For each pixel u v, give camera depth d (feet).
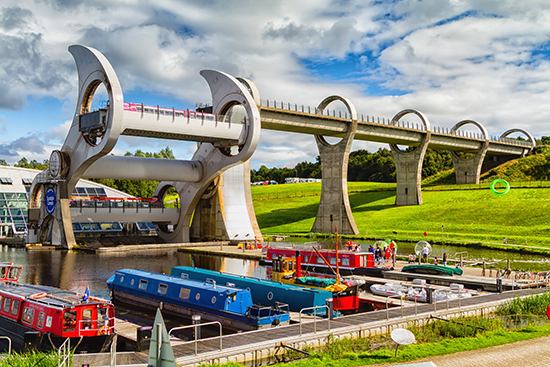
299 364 59.67
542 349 66.03
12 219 247.70
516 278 127.34
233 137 205.77
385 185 503.61
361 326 76.07
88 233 239.71
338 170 283.18
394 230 289.94
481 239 239.91
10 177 262.26
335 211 283.79
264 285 97.30
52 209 209.26
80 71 194.49
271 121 240.12
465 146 389.19
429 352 64.69
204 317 88.07
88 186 271.08
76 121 197.26
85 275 138.62
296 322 83.25
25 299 71.82
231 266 165.37
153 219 230.68
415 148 351.05
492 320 82.38
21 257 177.99
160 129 185.26
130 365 55.47
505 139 439.63
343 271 144.05
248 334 71.41
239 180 248.11
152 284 101.40
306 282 108.06
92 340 65.00
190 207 234.99
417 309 88.74
